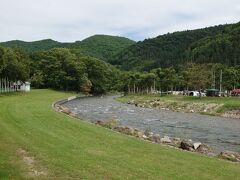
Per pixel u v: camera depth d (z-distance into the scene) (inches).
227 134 1793.8
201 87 5012.3
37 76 6353.3
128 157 858.1
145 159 850.1
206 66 5364.2
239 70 5467.5
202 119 2596.0
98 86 7500.0
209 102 3622.0
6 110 1893.5
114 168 734.5
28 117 1599.4
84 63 7214.6
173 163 833.5
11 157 781.3
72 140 1035.9
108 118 2345.0
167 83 5920.3
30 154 816.3
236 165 885.8
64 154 831.1
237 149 1369.3
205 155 1015.0
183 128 1999.3
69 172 685.9
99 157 829.2
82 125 1427.2
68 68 6702.8
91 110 3063.5
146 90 6953.7
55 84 6456.7
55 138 1050.1
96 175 676.1
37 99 3395.7
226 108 3090.6
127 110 3243.1
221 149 1349.7
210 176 740.7
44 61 6540.4
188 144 1190.9
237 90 5123.0
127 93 7180.1
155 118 2541.8
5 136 1035.3
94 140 1069.1
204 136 1705.2
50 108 2256.4
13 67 3964.1
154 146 1056.2
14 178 631.8
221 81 5275.6
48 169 700.7
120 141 1088.8
